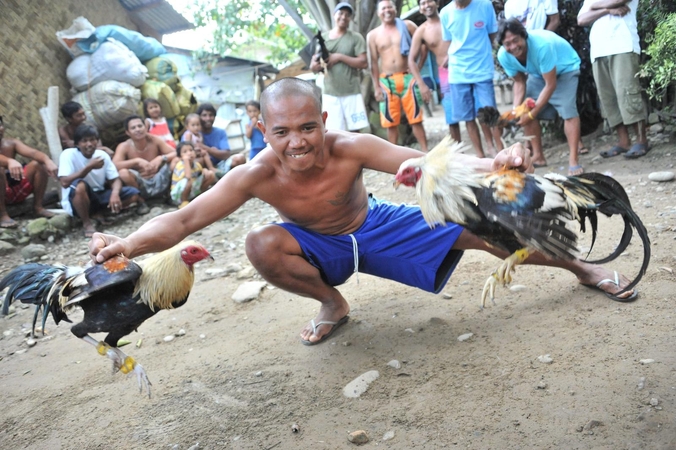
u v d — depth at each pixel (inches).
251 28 777.6
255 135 344.8
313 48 360.5
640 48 259.8
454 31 275.4
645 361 105.7
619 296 130.2
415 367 120.3
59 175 289.6
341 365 126.8
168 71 396.5
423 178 102.6
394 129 343.9
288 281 132.2
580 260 132.6
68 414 123.4
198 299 183.3
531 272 158.1
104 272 98.7
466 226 103.3
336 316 140.7
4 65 340.2
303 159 106.9
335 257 132.0
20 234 278.7
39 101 356.8
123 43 378.6
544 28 271.0
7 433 119.4
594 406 96.7
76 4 390.6
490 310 140.4
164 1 442.6
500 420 98.0
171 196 314.2
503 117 246.5
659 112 261.6
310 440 102.3
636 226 107.8
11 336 173.6
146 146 324.5
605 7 237.9
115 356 104.7
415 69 317.7
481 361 117.6
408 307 150.6
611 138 286.2
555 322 127.5
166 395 125.0
